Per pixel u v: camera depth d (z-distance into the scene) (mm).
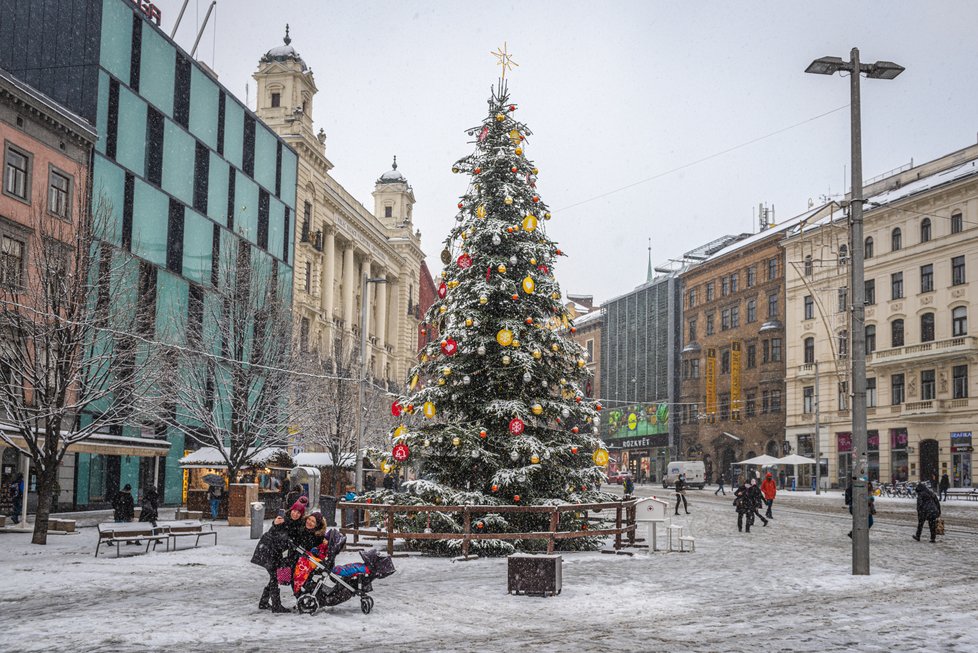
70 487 35812
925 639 9523
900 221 56875
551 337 19984
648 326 92875
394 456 19141
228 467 32500
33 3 38500
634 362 95625
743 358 75125
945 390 52438
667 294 89188
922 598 12539
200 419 32906
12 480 31406
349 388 45969
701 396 82375
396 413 20094
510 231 19984
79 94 37656
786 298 68750
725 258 78625
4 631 9633
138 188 40438
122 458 39406
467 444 18859
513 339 19188
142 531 18734
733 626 10273
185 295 43406
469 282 19891
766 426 70812
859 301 15859
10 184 32000
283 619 10531
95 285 25781
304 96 62656
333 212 65750
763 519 28188
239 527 28250
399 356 86625
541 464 19094
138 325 29031
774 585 13812
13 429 29047
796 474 62656
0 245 30828
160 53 42719
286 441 39844
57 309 24000
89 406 33500
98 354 27047
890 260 57500
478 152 20906
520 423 18578
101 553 18891
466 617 10820
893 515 35219
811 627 10211
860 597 12602
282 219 55594
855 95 16469
